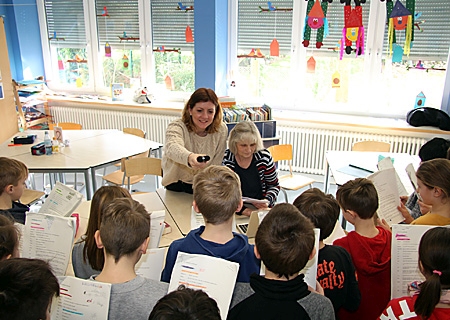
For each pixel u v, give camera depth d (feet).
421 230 4.64
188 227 6.95
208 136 7.97
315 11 13.42
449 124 13.42
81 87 19.20
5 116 15.52
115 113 17.34
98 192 4.79
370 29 14.42
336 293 4.58
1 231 3.90
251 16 15.75
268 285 3.41
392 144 14.07
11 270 2.72
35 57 18.79
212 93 7.54
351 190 5.25
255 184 7.68
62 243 4.49
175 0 16.51
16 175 6.29
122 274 3.61
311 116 15.33
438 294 3.45
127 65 18.15
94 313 3.40
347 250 5.11
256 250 3.65
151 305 3.43
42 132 14.55
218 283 3.47
